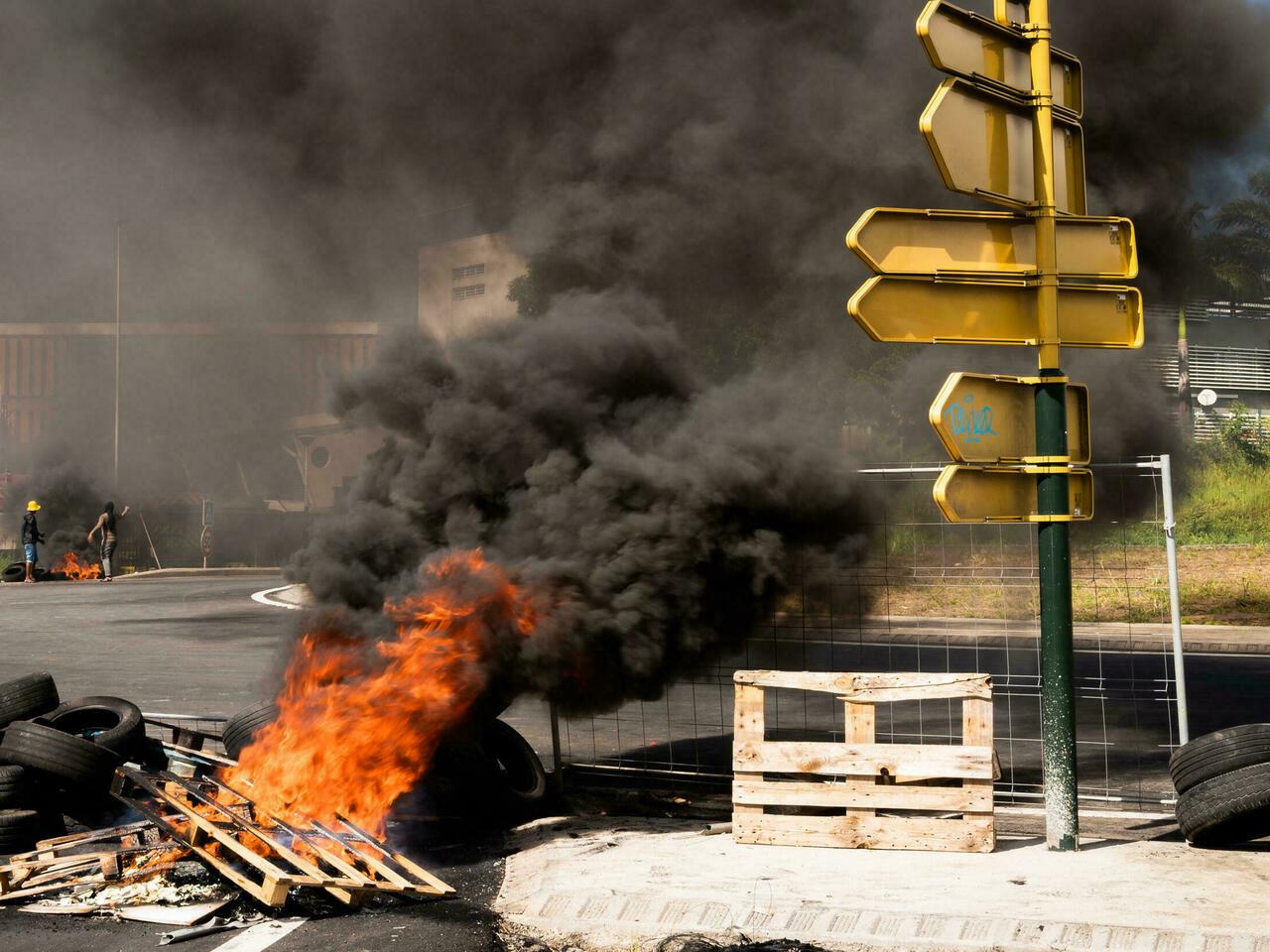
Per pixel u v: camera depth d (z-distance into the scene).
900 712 10.21
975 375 5.23
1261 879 4.82
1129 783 7.41
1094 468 6.80
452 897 4.99
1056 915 4.30
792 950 4.21
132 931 4.60
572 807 6.78
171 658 13.50
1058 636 5.38
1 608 20.33
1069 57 5.73
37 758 5.87
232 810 5.41
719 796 7.16
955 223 5.33
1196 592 17.92
